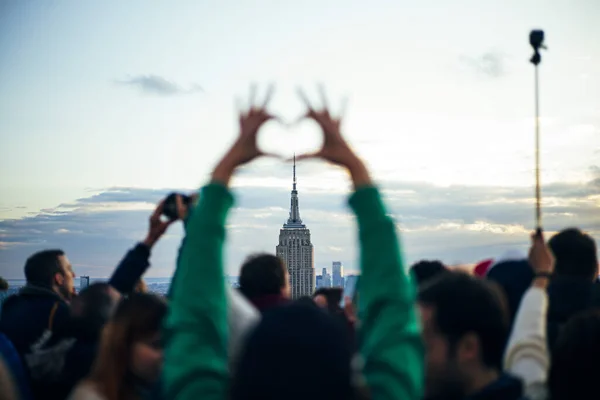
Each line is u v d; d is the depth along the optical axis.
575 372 3.52
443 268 6.49
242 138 2.88
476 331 3.28
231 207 2.90
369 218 2.84
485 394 3.17
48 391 5.89
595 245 5.68
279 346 2.16
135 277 6.01
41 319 7.17
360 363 2.69
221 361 2.69
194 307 2.71
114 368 4.08
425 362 3.35
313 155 2.89
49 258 7.57
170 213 5.09
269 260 5.83
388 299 2.75
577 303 5.41
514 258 5.87
